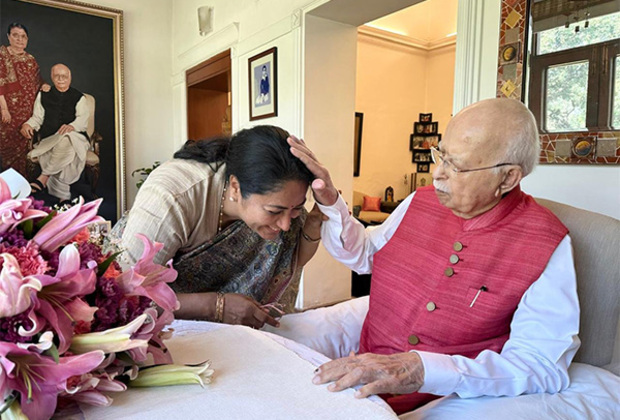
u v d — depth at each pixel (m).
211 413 0.60
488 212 1.03
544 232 0.97
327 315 1.32
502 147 0.90
